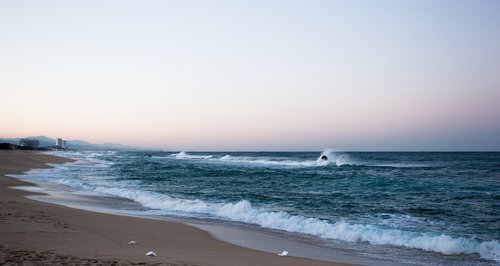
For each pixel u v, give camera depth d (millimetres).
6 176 30156
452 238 10969
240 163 62062
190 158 92875
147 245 9070
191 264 7180
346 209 16797
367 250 10211
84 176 34219
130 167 49656
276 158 83938
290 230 12695
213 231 12125
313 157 91062
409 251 10188
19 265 6129
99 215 13508
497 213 15719
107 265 6449
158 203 18000
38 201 16766
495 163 58750
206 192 22922
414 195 21203
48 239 8570
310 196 20984
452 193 21875
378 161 67562
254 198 20312
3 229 9250
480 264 9070
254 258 8484
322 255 9531
